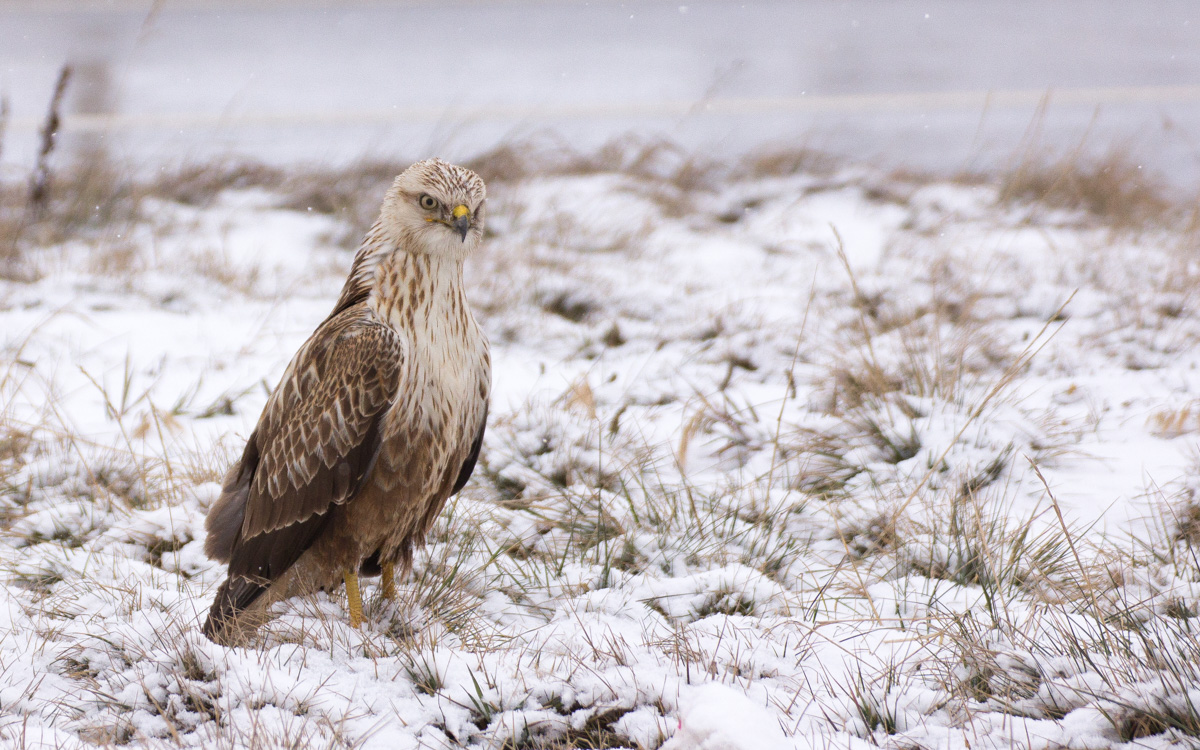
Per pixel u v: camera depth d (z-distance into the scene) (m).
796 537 8.91
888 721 6.02
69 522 8.94
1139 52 34.06
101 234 18.48
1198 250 16.78
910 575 8.18
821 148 24.39
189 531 8.76
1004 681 6.25
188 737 5.91
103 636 6.82
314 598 7.62
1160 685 5.84
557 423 10.82
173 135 25.61
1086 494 9.41
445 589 7.95
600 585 8.14
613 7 43.00
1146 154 23.73
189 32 38.66
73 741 5.64
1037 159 21.73
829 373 11.80
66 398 12.07
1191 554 8.12
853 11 41.69
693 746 5.27
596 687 6.29
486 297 15.40
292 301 15.79
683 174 22.02
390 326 7.43
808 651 6.91
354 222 19.48
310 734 5.86
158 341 13.97
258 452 7.81
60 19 40.59
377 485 7.39
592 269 16.67
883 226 19.47
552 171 22.30
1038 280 15.84
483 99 29.28
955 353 12.55
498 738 5.96
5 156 23.36
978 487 9.43
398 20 41.06
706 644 6.95
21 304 14.93
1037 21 39.41
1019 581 7.89
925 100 28.98
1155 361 12.59
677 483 9.97
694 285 16.33
